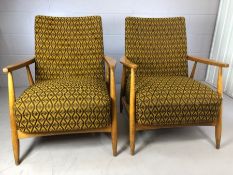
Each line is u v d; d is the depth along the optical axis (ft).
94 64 5.22
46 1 7.13
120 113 6.05
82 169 3.92
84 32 5.21
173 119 4.00
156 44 5.48
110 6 7.39
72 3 7.23
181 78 4.96
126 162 4.10
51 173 3.82
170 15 7.68
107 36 7.70
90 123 3.79
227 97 7.28
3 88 7.87
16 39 7.46
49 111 3.59
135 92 4.08
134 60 5.34
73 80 4.71
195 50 8.25
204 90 4.15
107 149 4.48
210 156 4.29
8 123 5.45
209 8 7.74
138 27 5.41
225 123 5.57
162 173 3.84
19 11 7.16
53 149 4.47
